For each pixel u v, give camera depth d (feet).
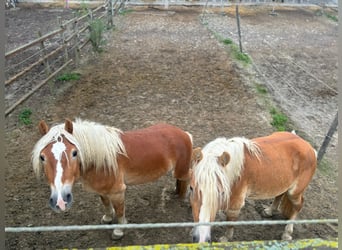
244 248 7.65
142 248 7.57
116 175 11.93
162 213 14.52
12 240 12.80
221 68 31.35
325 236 13.75
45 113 22.22
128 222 13.88
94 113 22.56
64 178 9.92
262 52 37.22
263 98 25.72
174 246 7.59
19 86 25.34
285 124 22.11
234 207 11.53
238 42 40.32
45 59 25.54
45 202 14.76
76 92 25.38
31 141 19.19
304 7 63.82
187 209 14.83
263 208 15.02
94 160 11.26
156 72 29.84
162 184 16.31
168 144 13.15
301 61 35.01
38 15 48.88
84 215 14.23
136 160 12.34
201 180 9.88
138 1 60.08
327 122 22.95
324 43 42.34
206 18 52.80
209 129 21.16
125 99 24.66
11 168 16.81
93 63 31.27
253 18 54.49
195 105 24.21
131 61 32.24
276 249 7.65
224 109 23.81
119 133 12.44
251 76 29.86
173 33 43.06
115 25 45.34
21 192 15.25
